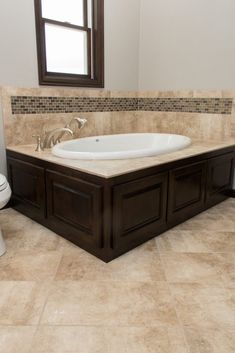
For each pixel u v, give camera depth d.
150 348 1.17
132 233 1.87
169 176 2.05
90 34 2.90
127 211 1.80
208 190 2.52
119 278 1.62
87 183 1.74
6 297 1.46
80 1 2.78
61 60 2.75
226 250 1.92
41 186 2.14
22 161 2.30
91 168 1.77
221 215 2.49
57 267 1.72
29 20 2.40
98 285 1.56
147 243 2.00
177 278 1.62
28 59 2.45
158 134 3.08
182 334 1.24
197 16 2.81
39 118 2.62
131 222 1.85
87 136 3.02
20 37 2.37
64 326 1.28
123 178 1.72
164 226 2.14
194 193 2.35
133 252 1.88
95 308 1.39
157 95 3.28
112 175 1.65
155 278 1.62
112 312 1.37
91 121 3.03
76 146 2.57
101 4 2.83
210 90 2.86
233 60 2.66
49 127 2.70
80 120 2.58
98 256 1.81
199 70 2.90
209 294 1.49
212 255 1.86
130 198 1.80
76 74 2.87
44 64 2.58
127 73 3.27
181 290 1.52
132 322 1.31
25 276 1.63
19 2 2.31
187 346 1.18
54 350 1.16
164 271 1.69
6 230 2.18
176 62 3.05
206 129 2.96
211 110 2.89
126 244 1.85
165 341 1.21
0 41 2.27
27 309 1.38
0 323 1.30
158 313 1.36
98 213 1.71
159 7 3.06
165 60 3.13
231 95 2.73
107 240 1.73
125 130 3.40
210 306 1.41
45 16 2.55
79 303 1.42
